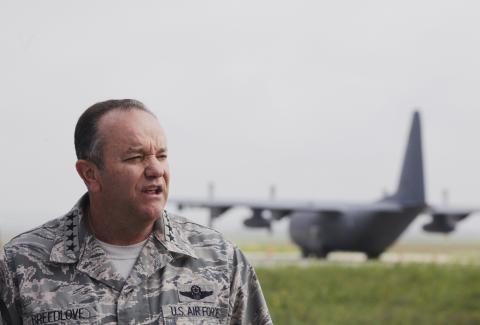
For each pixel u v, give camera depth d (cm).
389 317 1305
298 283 1748
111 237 335
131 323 321
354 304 1466
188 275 335
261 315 356
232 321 350
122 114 332
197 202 3253
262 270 2061
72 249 329
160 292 329
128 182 326
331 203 3284
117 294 326
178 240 340
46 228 339
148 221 331
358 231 3138
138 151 328
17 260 328
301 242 3422
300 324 1226
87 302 321
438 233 3538
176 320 324
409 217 3134
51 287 324
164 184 335
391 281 1797
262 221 3334
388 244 3212
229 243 355
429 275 1914
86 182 337
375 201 3284
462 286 1711
